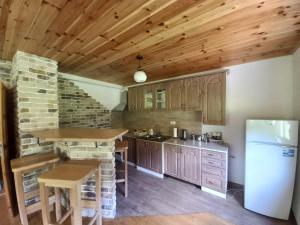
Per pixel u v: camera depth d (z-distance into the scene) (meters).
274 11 1.38
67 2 1.25
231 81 3.10
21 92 2.28
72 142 2.12
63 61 2.77
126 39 1.92
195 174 3.08
